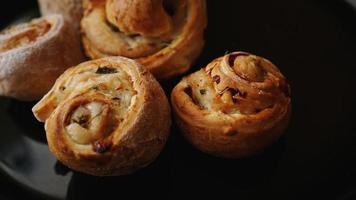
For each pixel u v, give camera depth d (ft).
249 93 0.97
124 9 1.13
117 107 0.98
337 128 1.06
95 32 1.18
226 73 0.99
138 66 1.03
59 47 1.14
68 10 1.26
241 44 1.23
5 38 1.16
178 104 1.02
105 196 1.01
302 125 1.07
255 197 0.98
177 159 1.04
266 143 1.00
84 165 0.96
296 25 1.25
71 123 0.96
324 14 1.26
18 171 1.06
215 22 1.27
